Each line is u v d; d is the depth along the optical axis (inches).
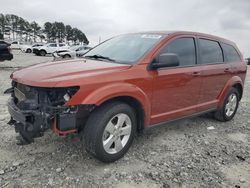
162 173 141.6
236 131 215.5
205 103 207.2
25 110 133.9
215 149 176.6
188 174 142.3
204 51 203.2
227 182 137.3
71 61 165.8
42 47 1256.2
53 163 144.9
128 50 173.9
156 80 162.1
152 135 193.3
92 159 151.3
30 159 147.9
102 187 126.9
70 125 131.5
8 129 188.1
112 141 145.2
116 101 147.5
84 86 131.5
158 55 165.6
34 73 141.9
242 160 162.9
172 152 167.5
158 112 171.0
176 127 214.7
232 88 233.1
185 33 189.8
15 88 158.1
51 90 132.5
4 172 134.3
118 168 144.0
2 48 534.6
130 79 148.9
